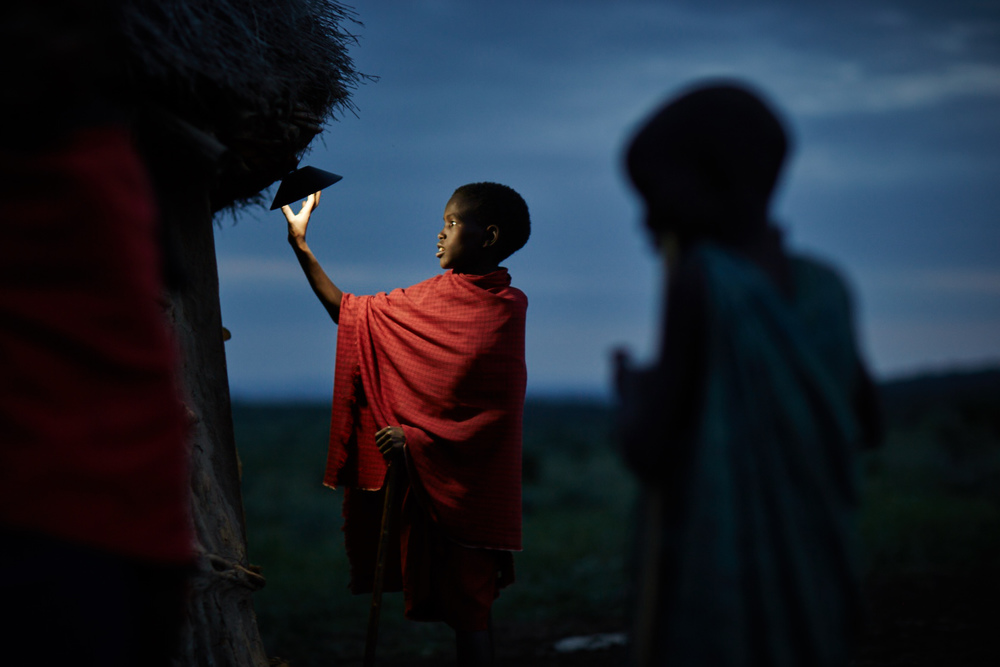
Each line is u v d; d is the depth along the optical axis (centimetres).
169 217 276
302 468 2353
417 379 348
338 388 360
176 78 246
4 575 148
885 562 721
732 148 168
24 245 147
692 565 159
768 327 162
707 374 162
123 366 152
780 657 155
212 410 296
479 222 357
